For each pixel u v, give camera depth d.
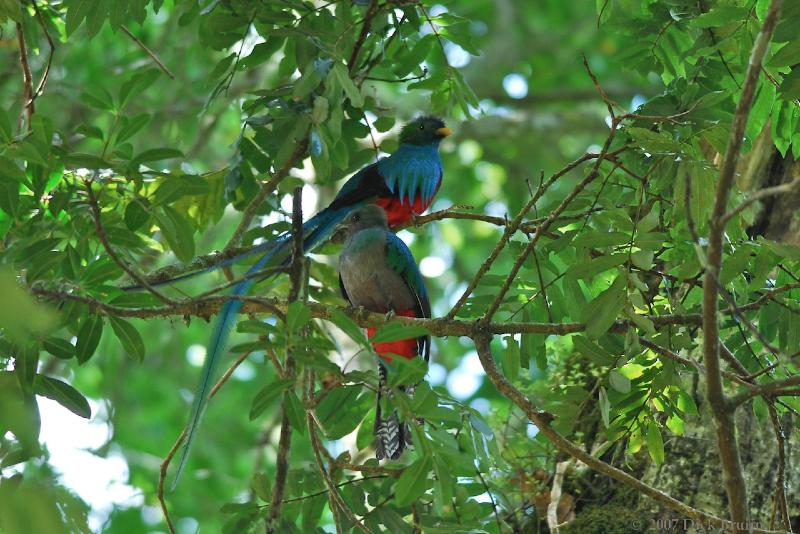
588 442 11.40
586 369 11.71
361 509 9.98
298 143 10.61
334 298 12.48
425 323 9.39
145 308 9.17
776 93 9.73
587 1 29.34
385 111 11.73
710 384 7.16
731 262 8.74
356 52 10.82
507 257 26.72
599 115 27.41
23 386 8.26
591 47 29.12
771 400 9.02
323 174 10.03
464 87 12.20
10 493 5.54
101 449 18.11
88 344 9.05
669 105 10.32
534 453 11.70
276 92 10.67
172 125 18.98
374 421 10.66
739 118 6.75
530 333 9.38
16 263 8.38
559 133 27.38
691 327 9.97
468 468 8.27
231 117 22.66
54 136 9.55
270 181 10.81
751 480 10.08
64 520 5.62
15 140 8.98
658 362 9.28
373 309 11.86
